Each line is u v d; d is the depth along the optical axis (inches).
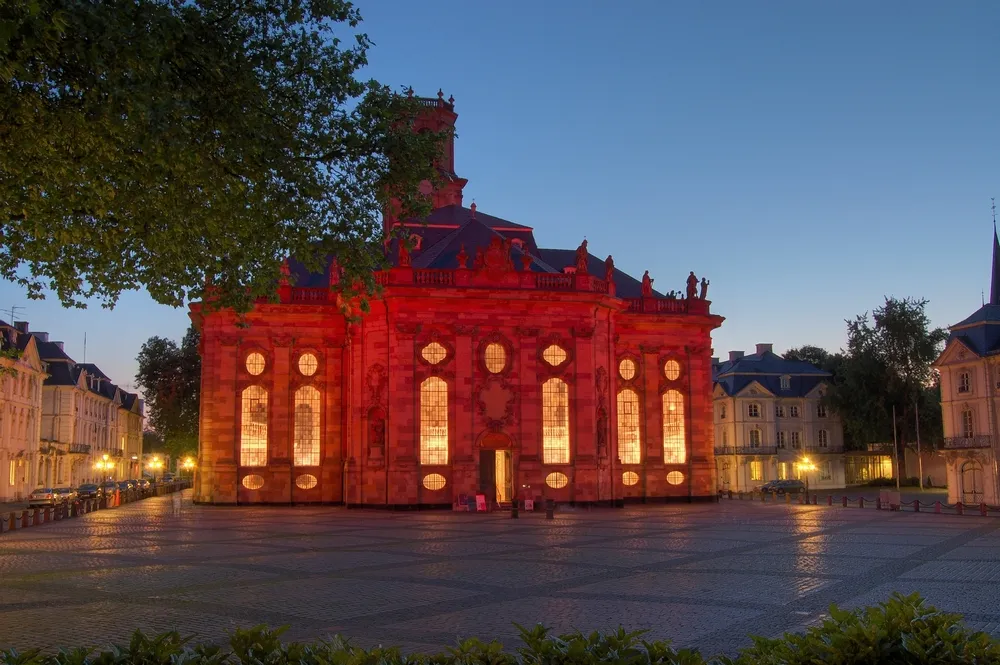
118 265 812.6
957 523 1875.0
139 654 378.3
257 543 1407.5
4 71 550.3
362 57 785.6
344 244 808.3
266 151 721.6
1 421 3319.4
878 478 4596.5
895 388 4101.9
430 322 2372.0
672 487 2760.8
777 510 2381.9
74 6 569.0
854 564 1101.1
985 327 2829.7
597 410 2450.8
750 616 733.3
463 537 1523.1
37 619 725.9
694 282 2864.2
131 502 2854.3
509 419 2380.7
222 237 783.1
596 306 2475.4
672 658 374.0
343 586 911.7
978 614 743.7
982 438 2763.3
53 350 4375.0
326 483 2596.0
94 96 615.5
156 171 682.2
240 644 385.7
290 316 2628.0
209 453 2586.1
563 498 2388.0
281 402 2600.9
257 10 730.2
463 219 3016.7
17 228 753.0
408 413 2326.5
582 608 775.1
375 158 805.2
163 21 615.8
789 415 4453.7
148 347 3570.4
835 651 367.2
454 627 690.8
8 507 2955.2
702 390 2819.9
